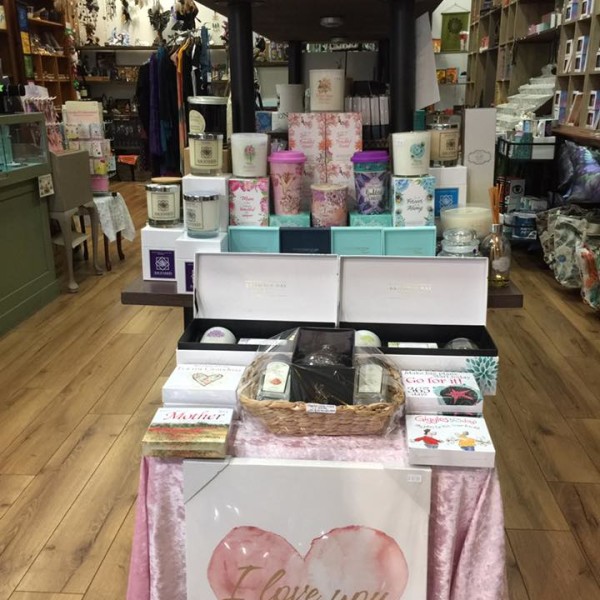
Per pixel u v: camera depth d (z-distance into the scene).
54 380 3.03
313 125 1.74
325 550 1.24
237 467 1.20
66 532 1.99
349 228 1.60
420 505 1.19
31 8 7.50
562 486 2.22
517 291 1.60
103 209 4.69
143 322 3.78
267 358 1.36
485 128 1.77
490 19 7.00
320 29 2.55
